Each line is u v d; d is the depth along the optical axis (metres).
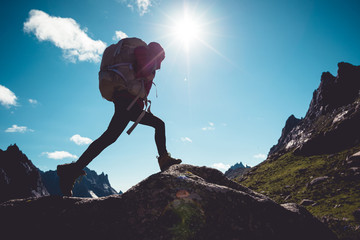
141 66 2.50
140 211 1.93
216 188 2.13
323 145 61.00
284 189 41.28
